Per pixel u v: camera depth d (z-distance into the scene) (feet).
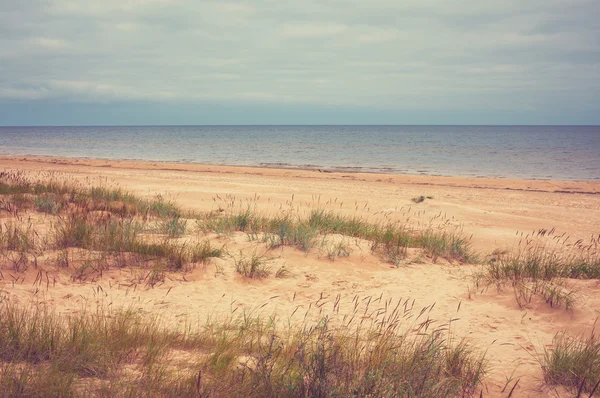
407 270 25.86
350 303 20.17
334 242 28.99
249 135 428.97
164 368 11.52
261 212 44.52
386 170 118.83
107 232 25.70
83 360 11.71
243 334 15.11
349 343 14.46
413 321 18.01
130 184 67.10
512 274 23.63
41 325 13.44
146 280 21.17
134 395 9.91
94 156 150.61
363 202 58.18
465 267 27.53
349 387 10.80
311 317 17.94
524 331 16.99
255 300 20.01
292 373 11.62
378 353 13.01
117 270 21.89
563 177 105.70
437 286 23.00
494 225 46.62
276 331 15.88
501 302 20.22
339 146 238.68
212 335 14.92
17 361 11.50
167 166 109.19
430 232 35.78
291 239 28.02
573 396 11.95
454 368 13.12
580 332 16.56
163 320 16.69
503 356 14.69
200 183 72.13
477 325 17.69
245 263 23.95
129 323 14.84
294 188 70.33
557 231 45.68
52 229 27.50
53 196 38.63
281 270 23.68
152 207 39.50
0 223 27.55
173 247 24.54
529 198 69.77
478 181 91.04
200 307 18.67
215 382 10.99
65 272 20.84
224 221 32.99
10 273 19.70
